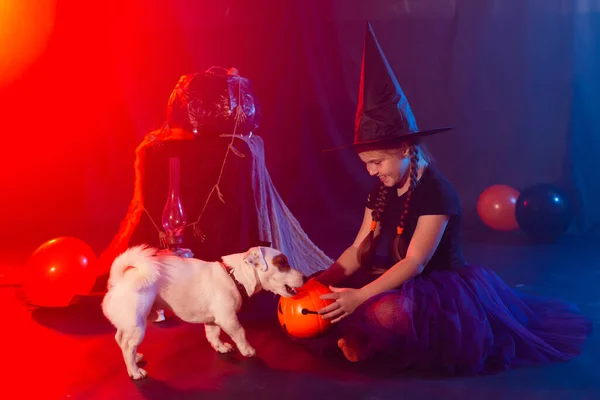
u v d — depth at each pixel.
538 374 2.59
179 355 2.87
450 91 6.93
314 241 5.71
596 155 6.45
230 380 2.58
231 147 3.61
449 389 2.46
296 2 7.00
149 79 7.17
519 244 5.43
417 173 2.75
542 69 6.69
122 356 2.88
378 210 2.90
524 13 6.67
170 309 2.69
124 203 7.23
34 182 7.30
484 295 2.77
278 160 7.18
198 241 3.62
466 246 5.35
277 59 7.09
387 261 3.04
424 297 2.64
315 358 2.80
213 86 3.61
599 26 6.45
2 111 7.16
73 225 6.57
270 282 2.70
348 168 7.14
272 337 3.11
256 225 3.67
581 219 6.11
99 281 3.89
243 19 7.07
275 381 2.56
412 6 6.88
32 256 3.62
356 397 2.40
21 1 6.93
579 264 4.65
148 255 2.61
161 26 7.10
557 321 3.01
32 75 7.11
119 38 7.10
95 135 7.26
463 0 6.79
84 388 2.52
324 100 7.09
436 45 6.89
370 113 2.69
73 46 7.08
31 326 3.34
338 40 7.02
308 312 2.67
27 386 2.55
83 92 7.19
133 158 7.24
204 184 3.61
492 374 2.60
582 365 2.68
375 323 2.61
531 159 6.81
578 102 6.55
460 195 6.96
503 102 6.84
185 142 3.61
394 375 2.61
